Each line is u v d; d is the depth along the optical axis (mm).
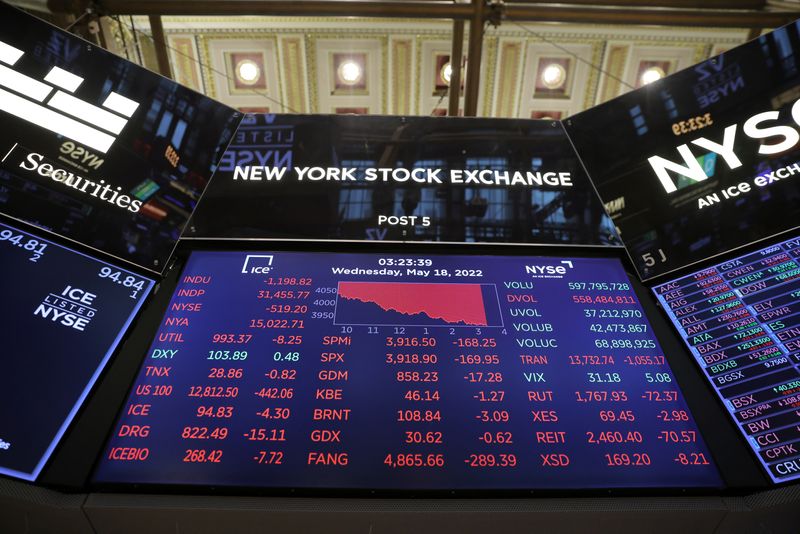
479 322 3010
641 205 3801
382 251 3500
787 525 2363
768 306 3021
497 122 4547
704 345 2936
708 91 4340
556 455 2455
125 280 3090
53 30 4121
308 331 2898
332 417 2520
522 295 3199
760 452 2500
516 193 3973
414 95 10047
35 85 3809
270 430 2463
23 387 2488
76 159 3549
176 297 3064
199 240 3461
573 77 9805
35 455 2307
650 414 2633
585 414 2613
